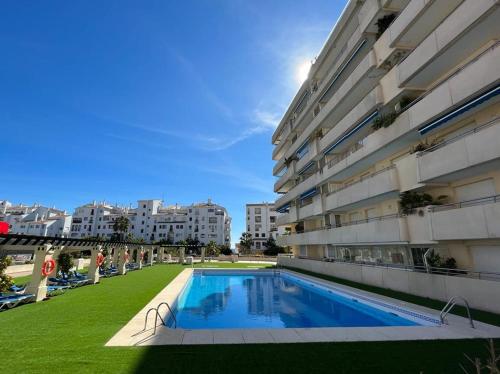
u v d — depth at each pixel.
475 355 6.12
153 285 16.81
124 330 7.69
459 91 11.13
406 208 13.97
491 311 9.67
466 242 12.03
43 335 7.21
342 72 22.53
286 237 34.84
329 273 22.05
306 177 32.72
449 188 12.96
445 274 12.15
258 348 6.45
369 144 17.33
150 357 5.81
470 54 12.25
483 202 11.51
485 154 10.01
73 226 99.56
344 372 5.29
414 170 13.84
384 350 6.40
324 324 11.21
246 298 16.92
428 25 13.90
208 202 107.25
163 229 98.88
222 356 5.95
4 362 5.46
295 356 6.02
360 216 21.66
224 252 75.00
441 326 8.30
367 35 18.81
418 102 13.38
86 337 7.05
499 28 10.79
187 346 6.50
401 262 16.12
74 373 5.01
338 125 21.75
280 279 25.17
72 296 13.12
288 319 12.12
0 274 11.27
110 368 5.25
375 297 12.76
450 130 13.23
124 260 24.44
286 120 38.59
